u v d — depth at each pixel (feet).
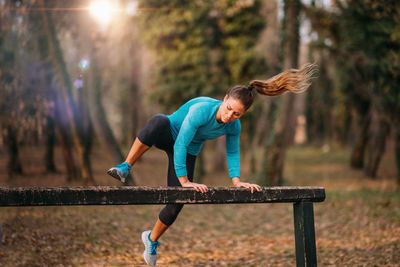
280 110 30.73
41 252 14.40
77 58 32.35
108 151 30.96
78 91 35.17
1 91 26.18
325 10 38.88
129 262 14.14
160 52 44.45
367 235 17.48
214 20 43.19
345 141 80.53
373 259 13.57
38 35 28.76
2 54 26.35
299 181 40.40
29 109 27.12
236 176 9.61
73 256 14.34
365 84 37.11
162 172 46.16
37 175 35.76
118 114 89.86
